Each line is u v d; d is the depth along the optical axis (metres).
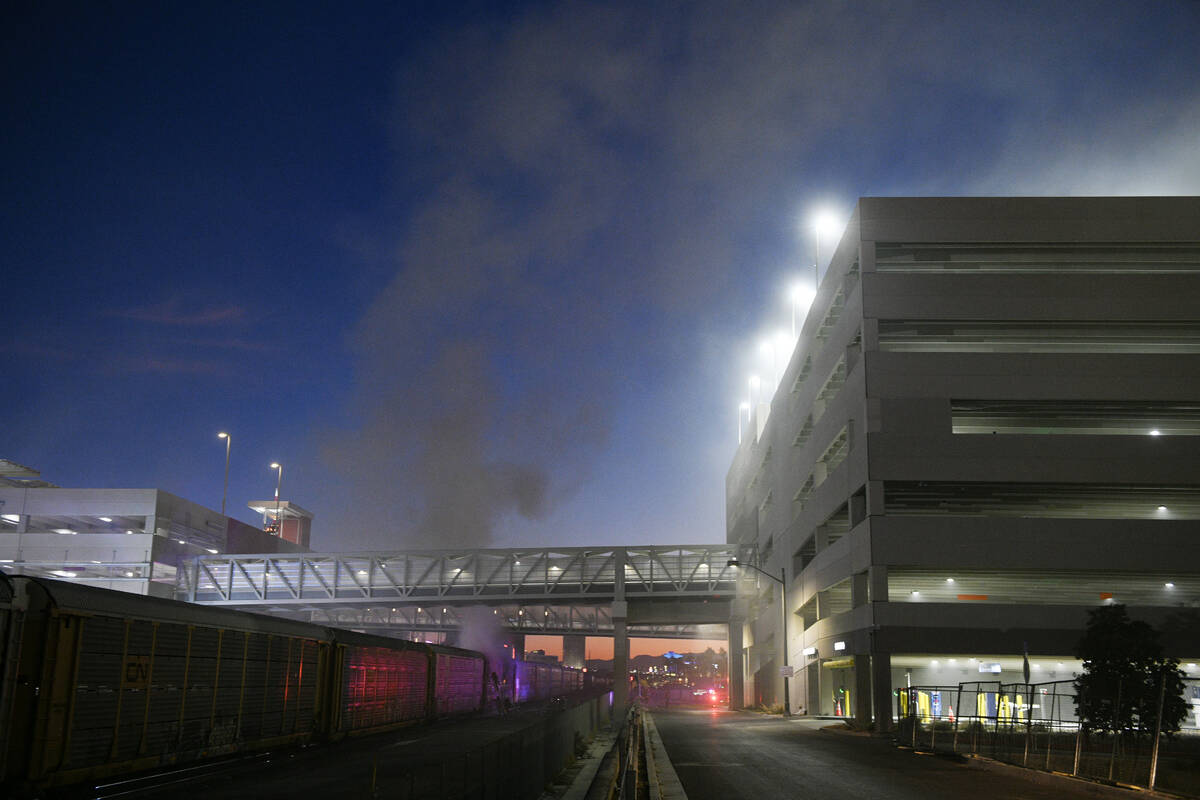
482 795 11.80
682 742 33.12
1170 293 49.91
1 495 84.94
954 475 47.72
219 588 89.62
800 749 30.12
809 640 63.72
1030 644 46.56
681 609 93.31
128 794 17.14
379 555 89.94
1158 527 46.91
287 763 23.36
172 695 20.06
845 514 57.25
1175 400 48.09
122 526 89.12
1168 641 46.22
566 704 63.41
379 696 34.34
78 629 17.06
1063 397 48.31
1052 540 46.94
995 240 51.44
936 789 19.38
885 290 50.72
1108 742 30.92
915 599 51.22
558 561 90.75
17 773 15.83
